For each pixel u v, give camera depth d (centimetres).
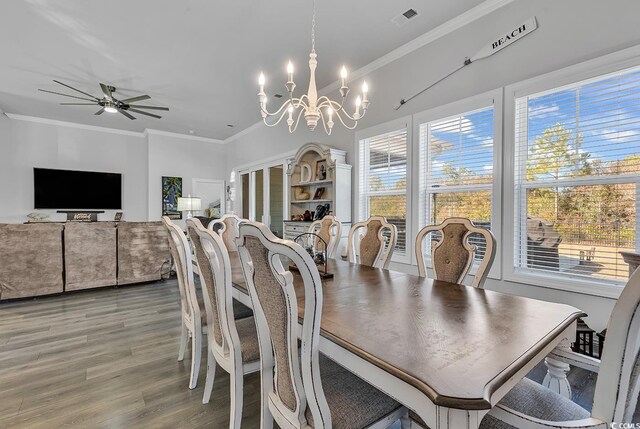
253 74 421
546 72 245
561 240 245
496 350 98
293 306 99
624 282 215
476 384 78
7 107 562
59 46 350
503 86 271
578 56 229
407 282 190
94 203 679
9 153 602
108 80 439
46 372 226
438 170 329
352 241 291
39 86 460
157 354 254
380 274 214
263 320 127
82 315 345
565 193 243
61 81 441
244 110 573
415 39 335
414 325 118
